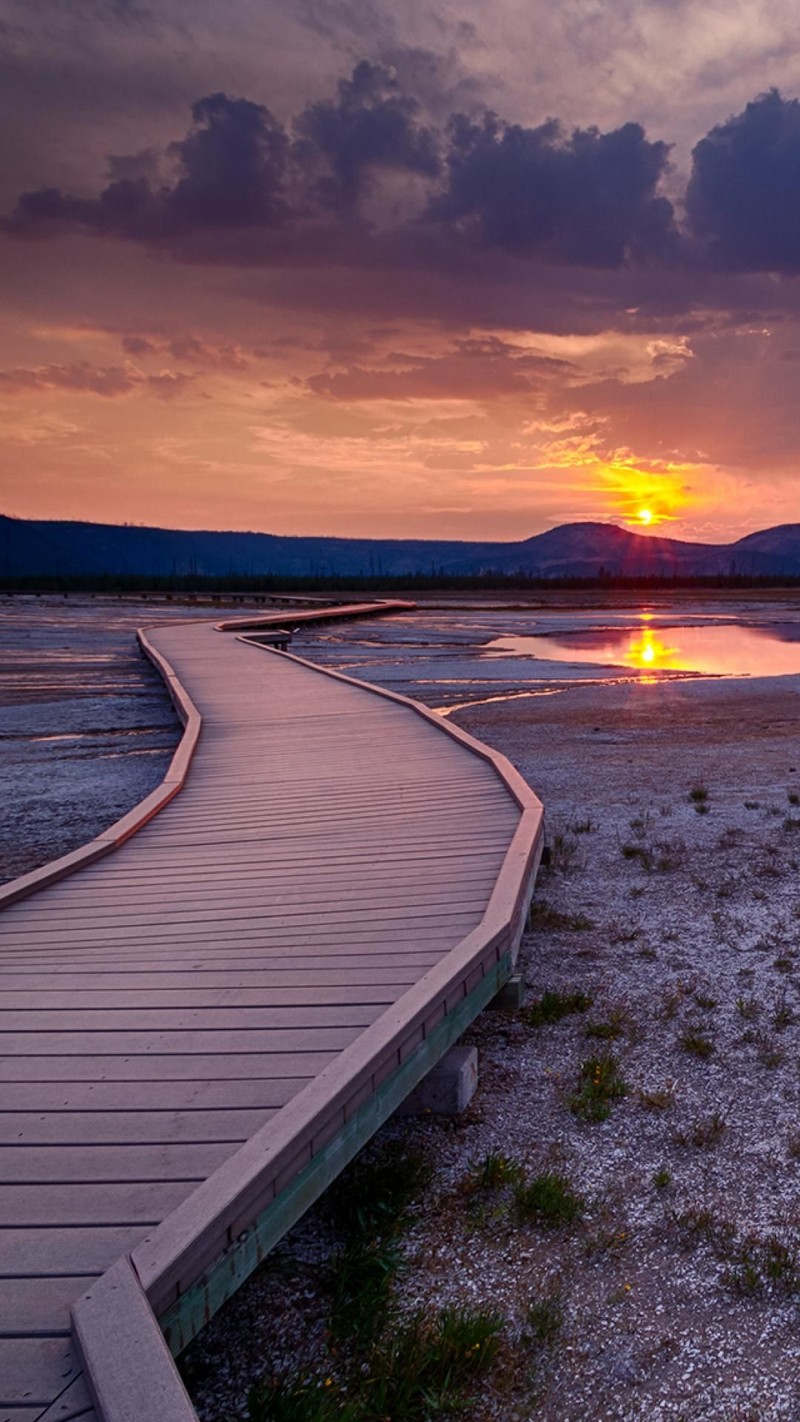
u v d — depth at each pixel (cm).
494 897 531
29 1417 205
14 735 1783
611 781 1238
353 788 913
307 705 1577
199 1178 288
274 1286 328
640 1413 270
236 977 449
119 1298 228
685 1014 542
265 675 2102
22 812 1137
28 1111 329
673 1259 334
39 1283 243
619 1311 309
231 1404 278
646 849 897
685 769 1314
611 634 5012
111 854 697
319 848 691
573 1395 276
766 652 3747
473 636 4812
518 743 1561
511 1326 304
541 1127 425
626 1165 394
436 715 1367
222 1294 262
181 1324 247
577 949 648
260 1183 277
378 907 548
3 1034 392
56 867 634
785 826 967
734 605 8756
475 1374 285
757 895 755
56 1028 397
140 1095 339
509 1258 337
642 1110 437
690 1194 372
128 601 9100
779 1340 296
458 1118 433
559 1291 319
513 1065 486
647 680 2600
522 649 3947
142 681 2697
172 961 473
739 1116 430
